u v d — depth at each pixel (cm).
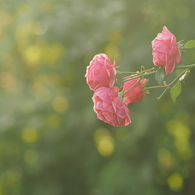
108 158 684
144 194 629
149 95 585
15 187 740
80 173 709
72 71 666
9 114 688
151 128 621
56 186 706
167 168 674
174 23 595
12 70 737
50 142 689
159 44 255
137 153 646
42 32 676
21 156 726
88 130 665
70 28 597
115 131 671
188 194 696
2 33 712
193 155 686
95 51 615
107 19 591
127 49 591
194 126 666
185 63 549
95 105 250
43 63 714
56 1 623
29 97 703
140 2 601
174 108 614
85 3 604
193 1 589
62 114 685
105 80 250
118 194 636
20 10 680
